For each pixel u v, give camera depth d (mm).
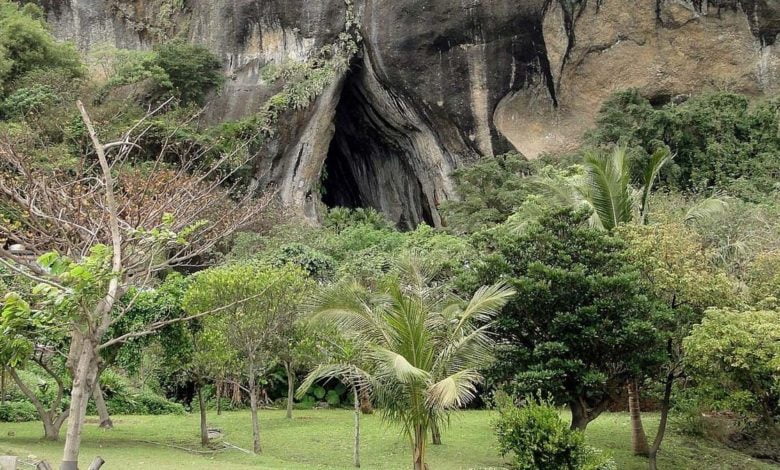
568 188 15219
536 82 27156
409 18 27219
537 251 12070
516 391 11031
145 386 18438
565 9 26516
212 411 18047
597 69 26844
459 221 23234
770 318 10531
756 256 13633
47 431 12352
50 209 8180
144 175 15164
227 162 23172
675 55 26438
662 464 13141
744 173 23266
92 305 7559
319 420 16156
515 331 11734
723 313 10625
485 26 26781
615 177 13844
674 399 12875
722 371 10781
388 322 9781
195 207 10562
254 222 21469
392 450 12750
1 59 24906
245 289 11727
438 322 10234
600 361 11695
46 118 21547
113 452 11492
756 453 14617
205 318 12062
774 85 25906
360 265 18734
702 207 15805
